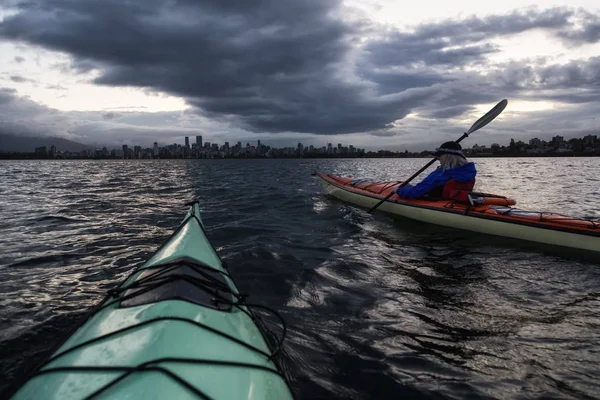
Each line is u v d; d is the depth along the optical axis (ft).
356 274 16.26
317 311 12.62
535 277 16.06
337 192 37.17
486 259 18.61
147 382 5.36
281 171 114.21
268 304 13.07
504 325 11.71
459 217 24.48
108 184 61.72
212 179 75.56
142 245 21.01
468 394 8.46
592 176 78.54
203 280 9.11
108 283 15.23
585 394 8.43
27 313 12.43
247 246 20.25
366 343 10.62
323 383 8.81
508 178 73.97
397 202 28.30
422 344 10.62
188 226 14.74
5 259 18.24
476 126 26.09
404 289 14.64
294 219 28.48
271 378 6.75
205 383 5.73
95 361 6.19
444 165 26.05
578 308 12.94
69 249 20.06
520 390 8.59
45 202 38.04
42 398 5.62
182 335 6.60
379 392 8.55
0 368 9.43
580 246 20.12
